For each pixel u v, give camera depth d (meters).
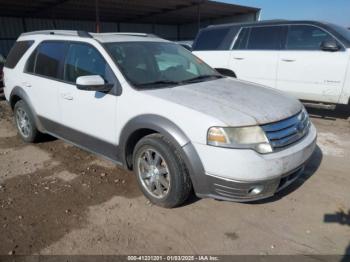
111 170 3.96
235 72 6.88
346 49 5.42
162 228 2.82
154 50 3.87
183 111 2.77
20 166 4.14
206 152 2.64
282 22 6.27
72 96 3.74
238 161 2.54
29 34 4.84
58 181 3.71
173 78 3.59
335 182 3.61
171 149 2.85
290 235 2.71
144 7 19.50
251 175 2.56
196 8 20.52
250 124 2.62
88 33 3.87
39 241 2.67
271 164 2.60
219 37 7.20
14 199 3.33
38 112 4.45
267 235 2.71
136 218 2.97
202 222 2.90
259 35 6.53
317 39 5.79
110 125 3.37
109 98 3.32
